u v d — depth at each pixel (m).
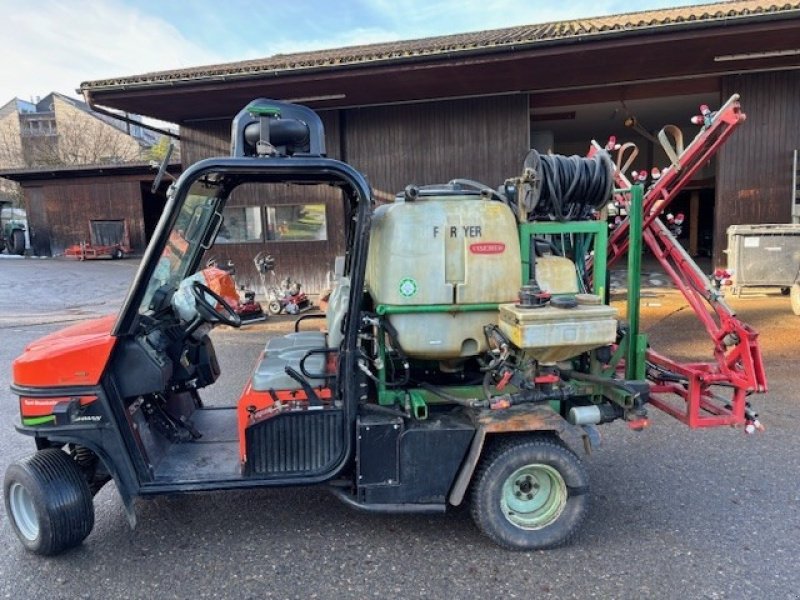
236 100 9.11
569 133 14.58
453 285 2.62
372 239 2.84
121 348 2.53
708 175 13.89
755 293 8.83
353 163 10.20
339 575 2.43
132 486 2.53
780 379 4.94
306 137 2.61
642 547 2.58
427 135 9.91
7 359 6.46
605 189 2.76
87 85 8.42
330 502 3.09
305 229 10.41
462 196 2.78
